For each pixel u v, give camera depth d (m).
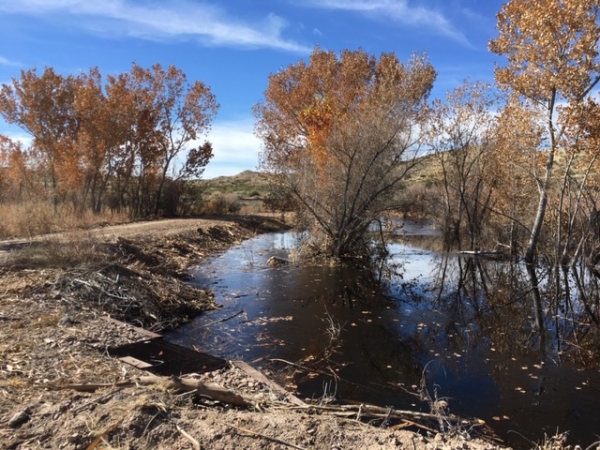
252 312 10.22
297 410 4.84
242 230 25.91
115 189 32.06
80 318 7.45
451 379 7.09
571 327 10.14
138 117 30.48
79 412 4.03
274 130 30.89
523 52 16.73
